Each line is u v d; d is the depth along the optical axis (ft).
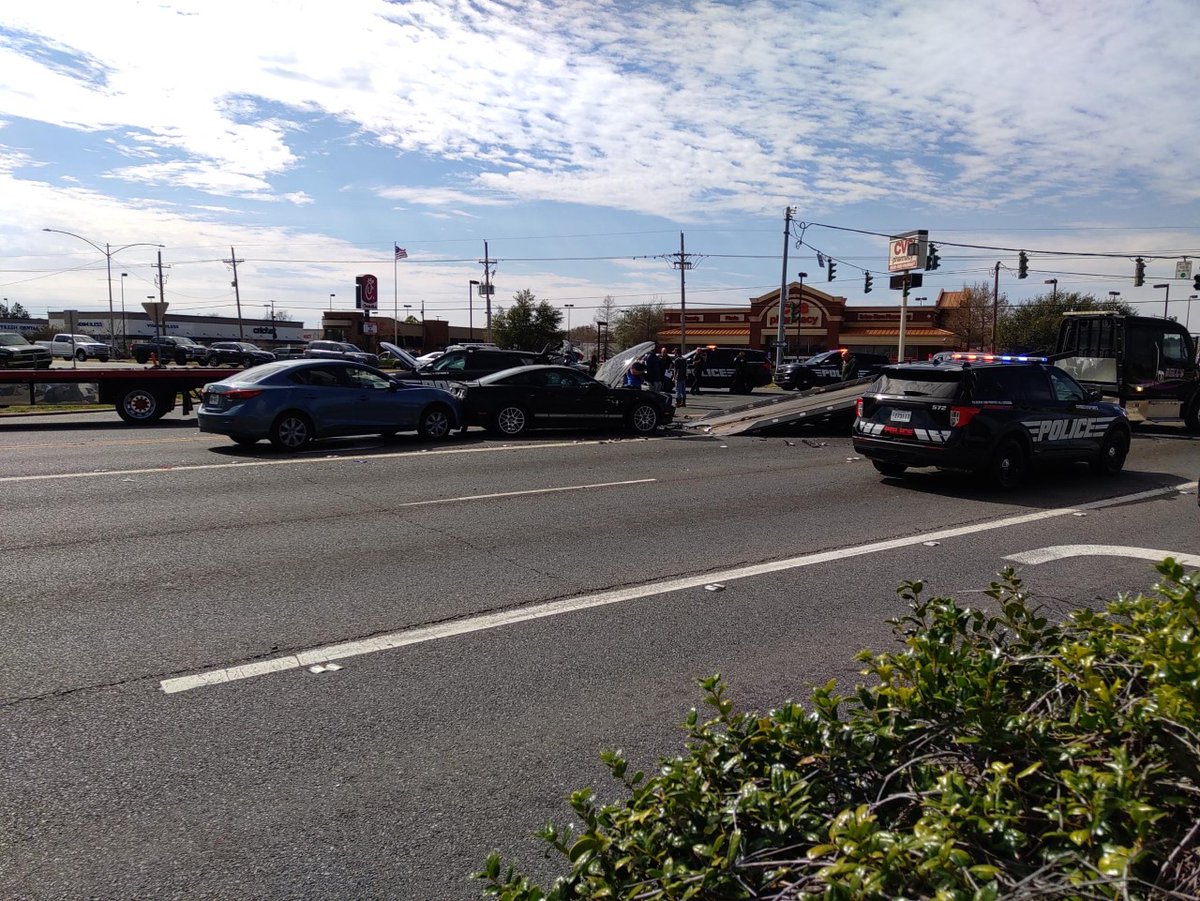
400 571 22.82
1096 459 41.09
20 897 9.56
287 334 397.19
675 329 239.09
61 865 10.14
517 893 6.59
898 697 8.30
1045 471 42.78
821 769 7.82
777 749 8.06
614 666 16.46
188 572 22.41
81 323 351.87
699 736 8.30
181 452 44.57
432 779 12.25
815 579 22.58
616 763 8.07
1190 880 5.85
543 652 17.13
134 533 26.55
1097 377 61.77
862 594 21.26
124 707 14.39
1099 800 6.11
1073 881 5.43
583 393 56.75
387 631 18.21
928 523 29.91
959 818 6.41
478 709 14.52
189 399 64.39
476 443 51.26
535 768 12.59
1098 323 62.03
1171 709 6.83
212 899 9.61
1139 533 28.63
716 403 94.17
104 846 10.53
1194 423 62.75
